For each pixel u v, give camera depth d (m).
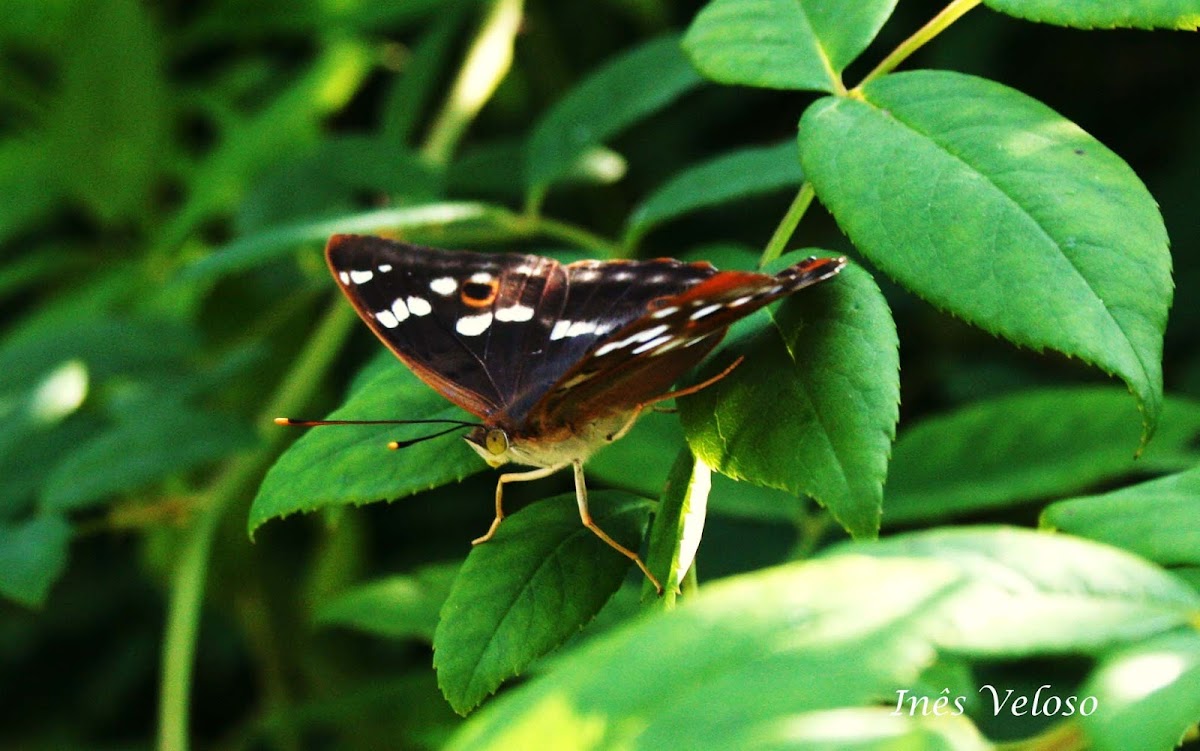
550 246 0.73
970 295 0.51
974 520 0.65
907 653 0.45
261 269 0.77
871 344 0.51
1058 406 0.59
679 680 0.45
